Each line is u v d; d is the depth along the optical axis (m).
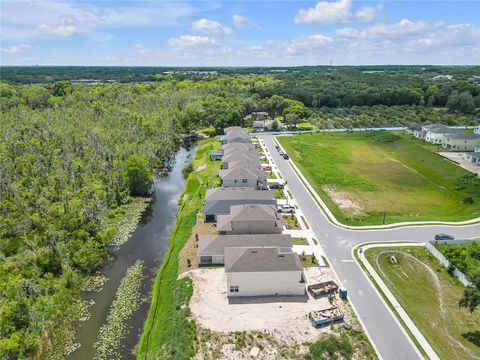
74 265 50.94
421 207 72.19
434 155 103.38
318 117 163.00
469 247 54.06
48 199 65.62
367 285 46.56
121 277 50.94
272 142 121.12
